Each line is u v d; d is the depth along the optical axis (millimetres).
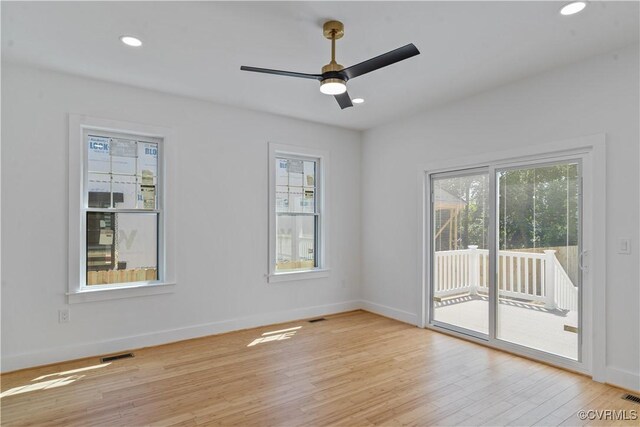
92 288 3605
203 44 2865
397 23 2549
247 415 2486
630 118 2859
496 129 3773
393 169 5008
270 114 4684
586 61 3109
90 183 3637
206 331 4184
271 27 2611
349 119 4910
